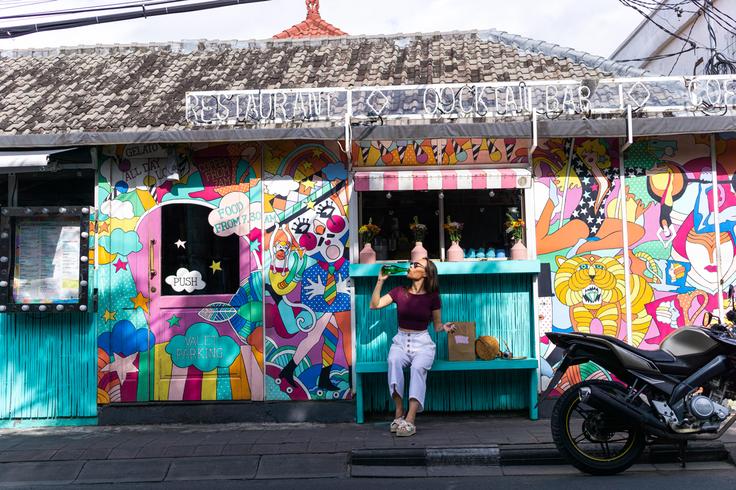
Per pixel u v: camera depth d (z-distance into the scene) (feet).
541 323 24.38
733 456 19.40
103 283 24.64
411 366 22.39
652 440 18.52
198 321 24.47
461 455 19.54
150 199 24.79
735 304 21.09
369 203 25.22
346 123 22.80
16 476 19.15
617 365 18.38
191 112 23.90
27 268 24.66
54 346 24.70
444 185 23.41
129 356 24.48
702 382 17.99
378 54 31.40
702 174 24.50
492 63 29.43
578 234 24.52
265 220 24.62
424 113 23.93
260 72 29.68
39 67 31.99
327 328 24.40
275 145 24.70
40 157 22.85
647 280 24.41
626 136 23.15
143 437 22.33
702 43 39.11
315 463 19.34
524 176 23.54
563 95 24.23
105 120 25.08
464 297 24.71
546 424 23.08
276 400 24.26
